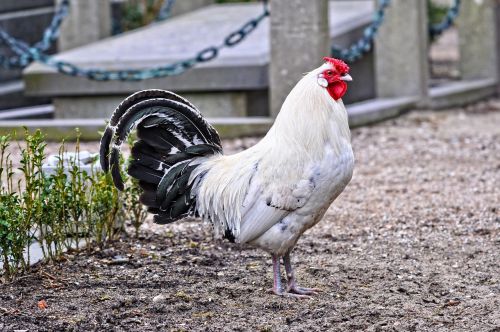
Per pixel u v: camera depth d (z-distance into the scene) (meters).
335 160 7.21
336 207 11.10
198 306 7.47
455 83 21.06
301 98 7.29
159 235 9.62
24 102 19.88
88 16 19.12
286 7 15.00
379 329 6.95
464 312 7.36
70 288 7.86
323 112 7.23
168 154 7.64
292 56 15.12
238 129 15.40
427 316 7.26
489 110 19.25
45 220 8.40
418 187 12.20
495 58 21.45
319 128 7.20
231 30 18.67
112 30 22.59
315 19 14.91
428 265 8.70
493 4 21.20
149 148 7.64
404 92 18.75
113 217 9.08
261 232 7.37
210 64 16.23
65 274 8.23
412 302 7.59
